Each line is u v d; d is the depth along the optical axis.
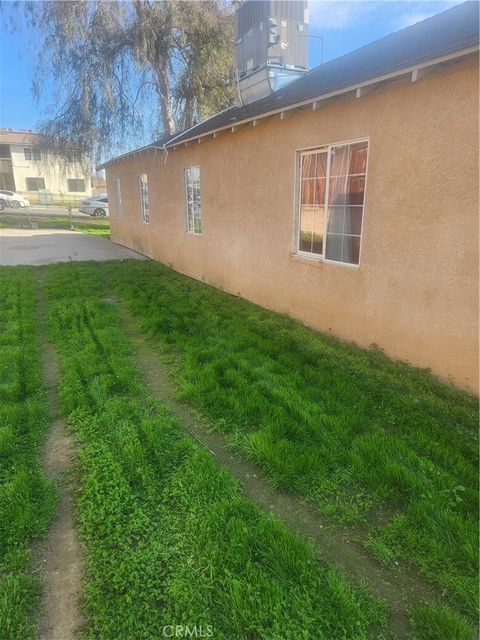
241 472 2.73
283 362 4.37
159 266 10.60
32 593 1.90
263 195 6.21
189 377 4.01
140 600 1.86
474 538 2.08
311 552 2.05
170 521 2.29
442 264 3.72
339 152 4.78
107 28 16.42
